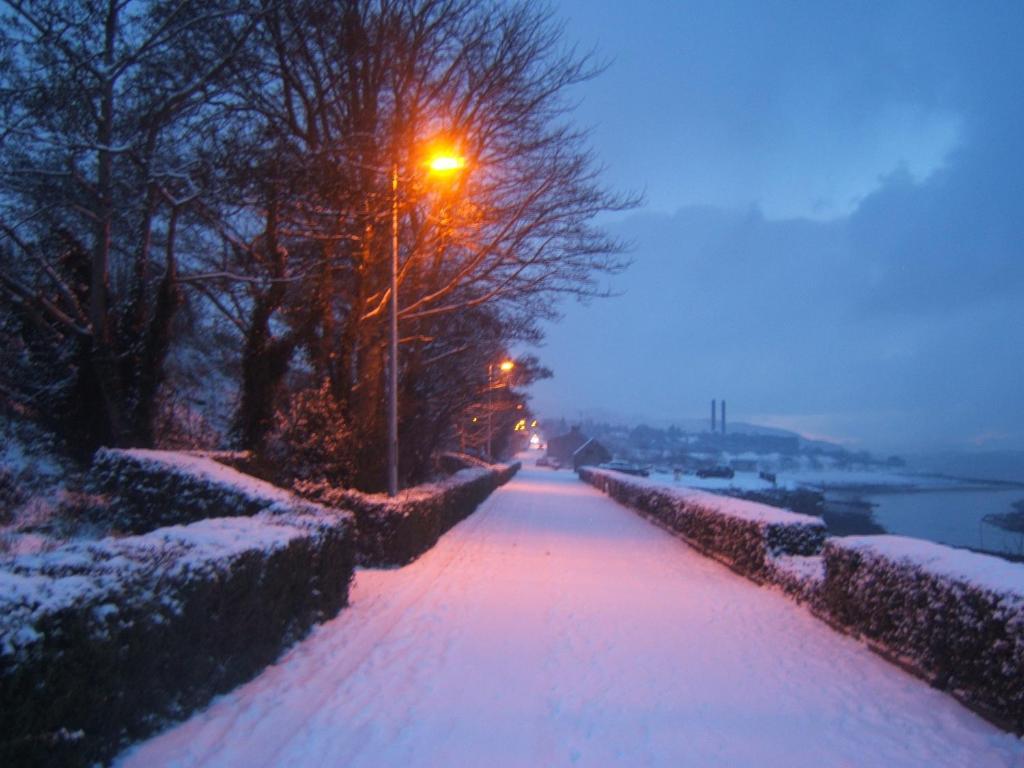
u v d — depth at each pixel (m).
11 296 13.84
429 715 6.23
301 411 16.88
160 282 14.79
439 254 19.69
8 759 3.97
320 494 14.72
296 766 5.11
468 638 8.89
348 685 6.95
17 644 4.04
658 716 6.39
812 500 45.16
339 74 16.05
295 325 18.09
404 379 22.41
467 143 17.97
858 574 9.47
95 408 13.98
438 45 17.33
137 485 11.62
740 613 11.05
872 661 8.48
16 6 12.08
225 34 14.09
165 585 5.55
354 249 17.52
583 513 29.69
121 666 4.93
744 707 6.72
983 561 7.42
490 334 24.84
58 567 5.13
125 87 13.50
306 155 14.35
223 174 13.78
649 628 9.74
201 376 21.84
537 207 18.50
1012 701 6.21
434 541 18.08
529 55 17.95
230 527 7.95
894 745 5.88
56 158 13.15
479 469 37.28
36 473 12.13
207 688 6.13
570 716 6.32
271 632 7.44
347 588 10.26
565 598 11.57
